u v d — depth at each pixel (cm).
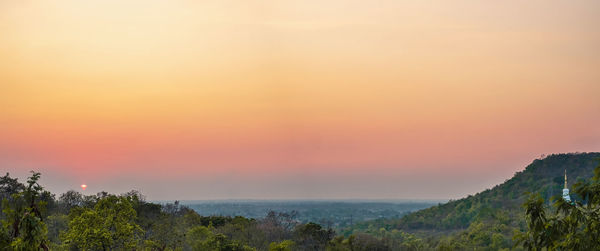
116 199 3647
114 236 3550
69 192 6725
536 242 1227
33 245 1587
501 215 13438
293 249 7831
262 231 8200
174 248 5506
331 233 9025
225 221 8850
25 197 1677
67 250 3600
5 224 1564
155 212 7344
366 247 8900
